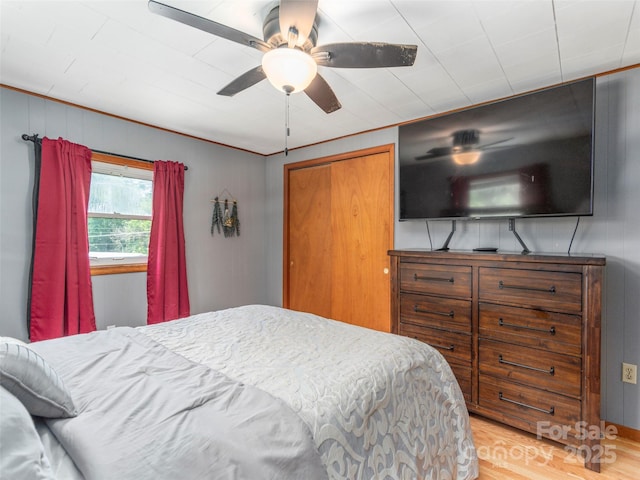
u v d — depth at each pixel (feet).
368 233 10.58
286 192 12.86
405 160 8.90
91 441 2.62
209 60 6.30
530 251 7.42
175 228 10.15
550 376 5.97
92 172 8.93
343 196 11.18
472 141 7.73
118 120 9.17
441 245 9.05
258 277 13.26
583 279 5.63
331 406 3.41
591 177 6.30
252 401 3.30
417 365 4.71
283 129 10.30
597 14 4.91
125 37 5.58
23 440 2.12
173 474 2.35
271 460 2.62
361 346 5.00
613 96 6.64
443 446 4.62
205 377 3.84
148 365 4.16
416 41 5.60
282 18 4.12
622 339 6.55
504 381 6.49
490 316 6.66
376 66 5.11
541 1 4.65
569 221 7.13
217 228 11.78
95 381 3.72
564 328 5.82
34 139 7.63
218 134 10.77
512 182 7.18
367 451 3.49
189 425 2.85
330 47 4.69
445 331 7.25
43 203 7.66
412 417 4.24
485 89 7.52
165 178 9.98
